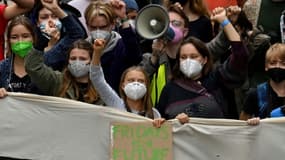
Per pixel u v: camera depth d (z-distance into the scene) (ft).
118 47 46.16
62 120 41.45
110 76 46.01
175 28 46.42
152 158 40.50
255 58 48.24
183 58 43.01
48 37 46.44
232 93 44.83
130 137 40.75
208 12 49.98
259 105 43.37
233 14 47.14
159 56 46.06
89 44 43.16
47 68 42.19
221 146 40.34
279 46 42.78
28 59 41.68
